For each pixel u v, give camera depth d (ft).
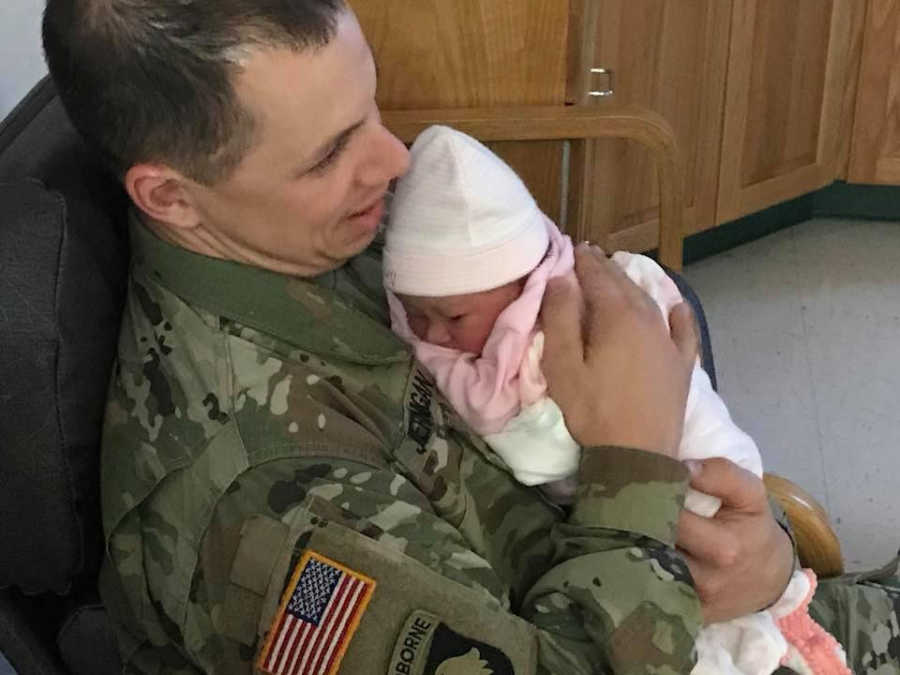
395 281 2.99
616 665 2.67
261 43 2.51
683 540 3.00
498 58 4.73
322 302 2.84
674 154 4.74
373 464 2.71
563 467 3.03
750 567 3.08
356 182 2.81
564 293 3.03
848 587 3.68
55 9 2.64
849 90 8.45
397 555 2.52
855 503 6.41
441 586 2.53
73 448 2.77
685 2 7.11
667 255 4.95
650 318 3.04
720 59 7.52
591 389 2.92
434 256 2.91
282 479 2.58
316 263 2.95
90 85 2.64
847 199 9.05
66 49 2.64
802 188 8.61
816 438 6.89
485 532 3.07
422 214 2.91
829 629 3.56
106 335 2.93
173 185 2.73
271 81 2.55
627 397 2.90
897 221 9.07
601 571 2.73
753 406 7.16
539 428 2.99
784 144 8.31
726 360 7.57
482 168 2.91
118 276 3.07
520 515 3.13
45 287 2.62
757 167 8.23
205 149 2.63
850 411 7.09
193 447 2.65
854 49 8.30
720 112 7.73
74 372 2.75
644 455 2.84
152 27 2.51
